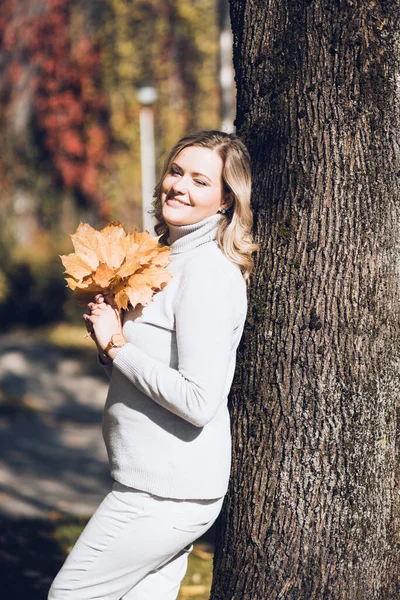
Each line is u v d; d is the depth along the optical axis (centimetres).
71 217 1948
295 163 331
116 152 1908
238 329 296
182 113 1862
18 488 757
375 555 335
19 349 1531
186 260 295
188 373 274
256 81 341
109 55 1877
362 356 326
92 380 1337
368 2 320
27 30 1927
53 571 534
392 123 325
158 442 283
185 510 285
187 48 1850
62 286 1806
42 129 1942
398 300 332
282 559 335
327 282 327
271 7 336
